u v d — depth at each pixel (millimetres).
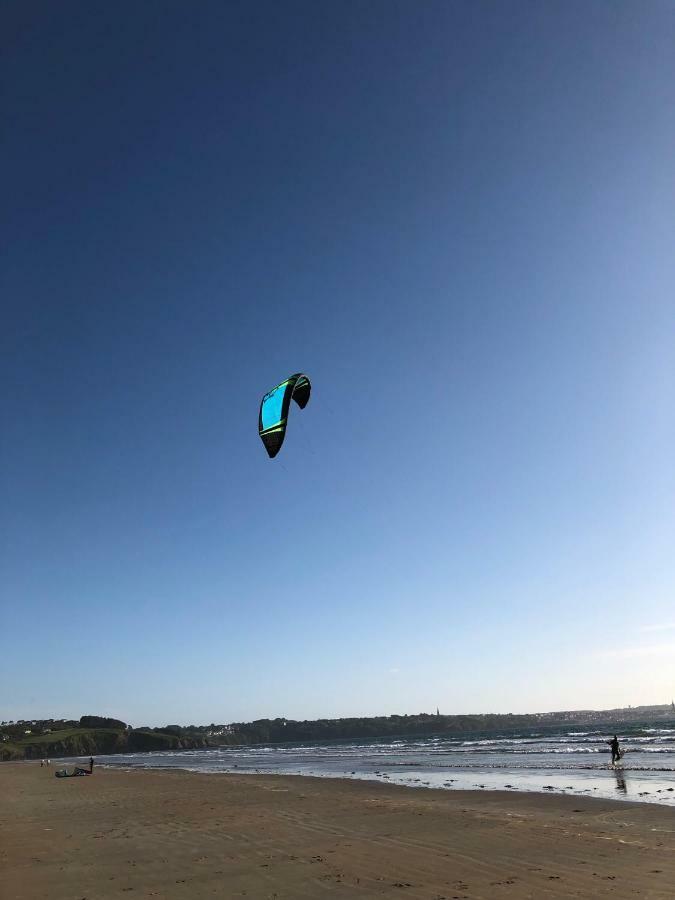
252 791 29141
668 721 172375
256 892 9633
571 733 118375
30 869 11938
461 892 9250
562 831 14555
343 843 13805
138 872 11359
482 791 25047
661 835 13719
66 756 182625
